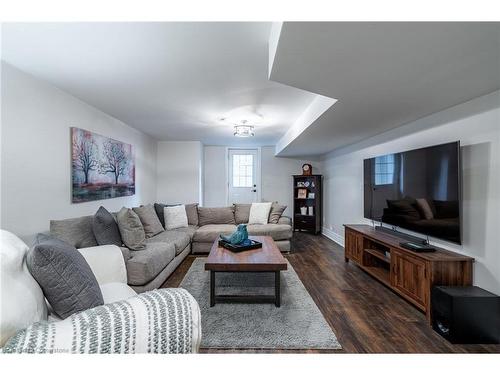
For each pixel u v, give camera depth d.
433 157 2.30
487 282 1.89
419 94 1.95
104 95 2.72
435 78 1.66
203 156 6.35
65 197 2.62
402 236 2.78
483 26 1.08
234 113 3.40
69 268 1.08
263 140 5.64
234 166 6.51
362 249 3.14
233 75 2.21
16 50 1.79
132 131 4.33
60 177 2.55
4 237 1.05
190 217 4.64
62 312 1.08
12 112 2.02
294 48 1.29
